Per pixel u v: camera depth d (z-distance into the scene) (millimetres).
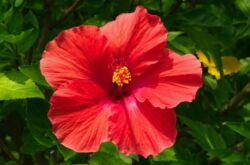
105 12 758
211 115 699
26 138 637
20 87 575
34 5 733
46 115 620
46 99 623
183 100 541
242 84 767
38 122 616
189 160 641
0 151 707
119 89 571
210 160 707
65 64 549
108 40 565
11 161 643
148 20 569
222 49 778
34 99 620
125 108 552
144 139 536
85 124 537
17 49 620
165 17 751
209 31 769
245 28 766
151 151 533
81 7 763
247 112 713
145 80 567
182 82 551
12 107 651
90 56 560
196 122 634
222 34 765
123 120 543
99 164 604
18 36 597
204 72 747
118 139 534
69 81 545
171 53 567
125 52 570
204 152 711
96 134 536
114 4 759
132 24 570
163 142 535
